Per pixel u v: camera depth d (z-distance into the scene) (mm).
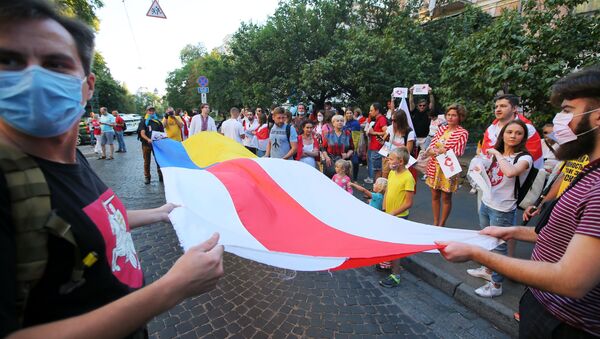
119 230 1051
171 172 2021
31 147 895
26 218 727
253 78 14969
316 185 2490
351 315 2943
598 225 1021
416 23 13383
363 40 11797
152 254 4082
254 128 9320
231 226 1600
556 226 1290
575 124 1292
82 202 896
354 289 3400
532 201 2977
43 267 749
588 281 1014
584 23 5414
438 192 4465
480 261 1241
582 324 1199
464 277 3412
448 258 1286
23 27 837
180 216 1421
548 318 1316
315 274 3693
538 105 6051
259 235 1632
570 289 1028
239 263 3920
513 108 3566
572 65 5598
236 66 15578
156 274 3627
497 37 5996
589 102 1254
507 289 3174
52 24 885
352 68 11961
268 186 2340
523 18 5902
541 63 5574
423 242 1630
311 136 5801
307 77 12469
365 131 7566
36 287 781
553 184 2574
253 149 9266
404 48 12211
